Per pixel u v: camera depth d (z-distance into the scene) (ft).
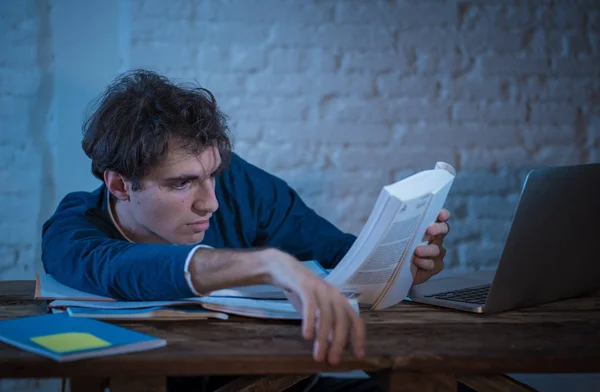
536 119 8.18
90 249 3.90
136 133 3.87
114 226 4.47
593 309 4.11
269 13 7.75
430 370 3.03
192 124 3.92
